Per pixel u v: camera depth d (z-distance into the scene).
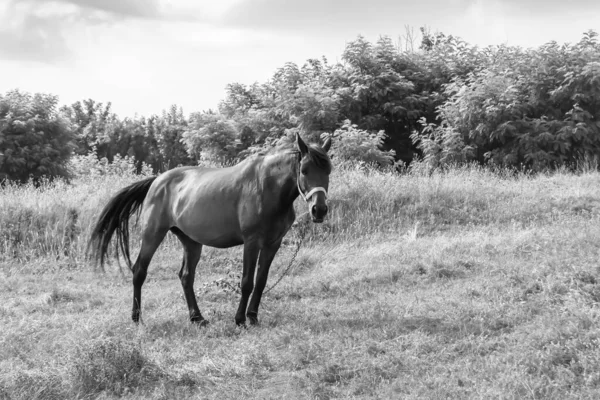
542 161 19.55
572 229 10.24
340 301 7.99
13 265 11.51
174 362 5.91
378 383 5.03
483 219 12.84
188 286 7.53
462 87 21.25
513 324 6.18
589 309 6.10
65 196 14.42
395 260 9.85
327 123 23.38
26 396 4.98
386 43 25.50
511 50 23.05
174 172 7.73
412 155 24.69
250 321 7.08
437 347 5.72
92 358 5.52
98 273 10.95
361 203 13.59
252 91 30.61
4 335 6.74
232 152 26.36
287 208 6.89
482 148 21.80
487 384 4.72
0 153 25.48
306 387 5.07
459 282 8.29
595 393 4.35
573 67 20.58
